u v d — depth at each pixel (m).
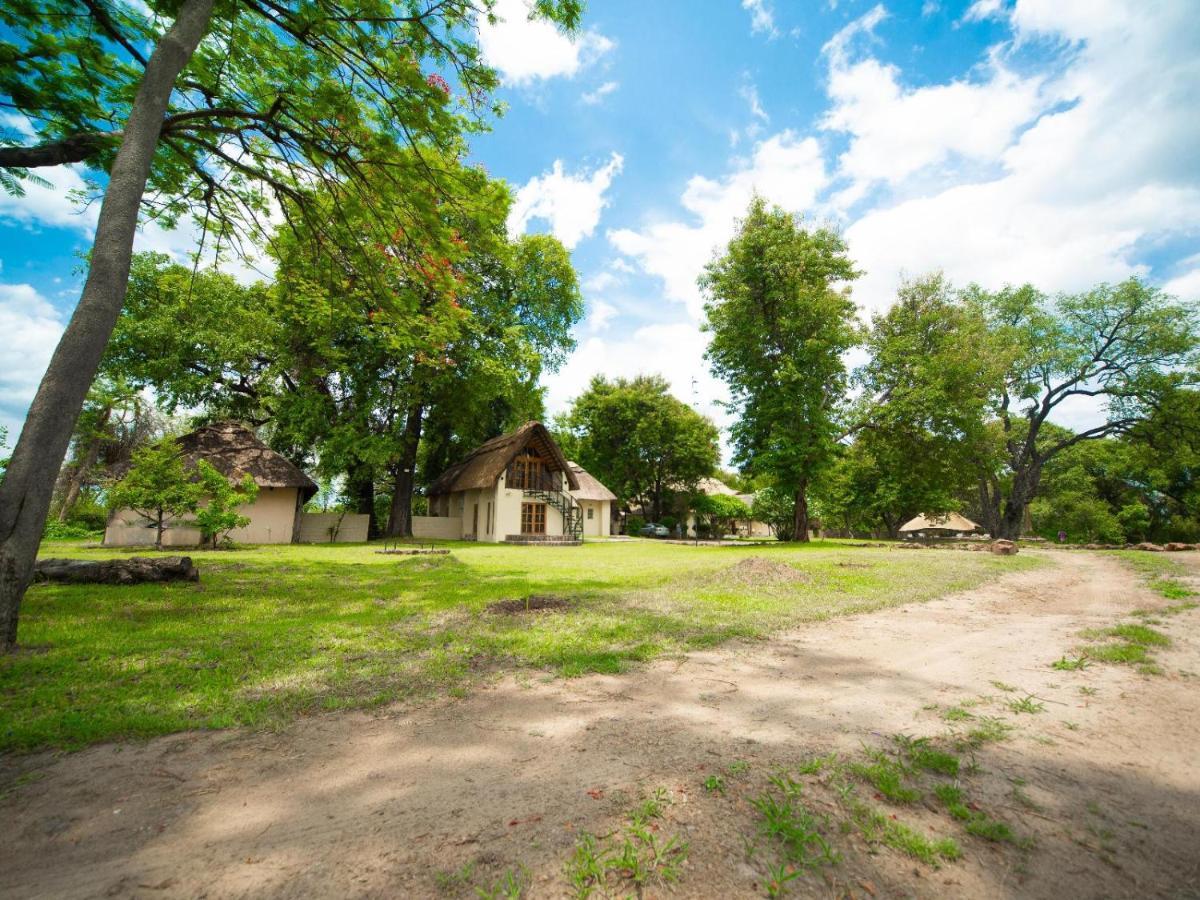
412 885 2.00
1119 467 44.75
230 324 22.78
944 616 7.29
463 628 6.21
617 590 9.28
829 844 2.24
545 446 30.36
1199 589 9.51
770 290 26.77
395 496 30.19
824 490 29.50
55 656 4.90
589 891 1.96
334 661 4.91
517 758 3.06
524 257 29.59
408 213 9.38
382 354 26.02
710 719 3.64
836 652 5.40
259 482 23.11
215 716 3.62
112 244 5.77
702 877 2.05
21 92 7.77
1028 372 31.88
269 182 9.11
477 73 7.77
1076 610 7.75
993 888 2.01
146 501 17.67
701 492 50.62
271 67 7.84
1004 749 3.18
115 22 7.38
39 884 2.02
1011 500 33.47
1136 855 2.20
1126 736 3.37
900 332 30.92
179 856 2.18
